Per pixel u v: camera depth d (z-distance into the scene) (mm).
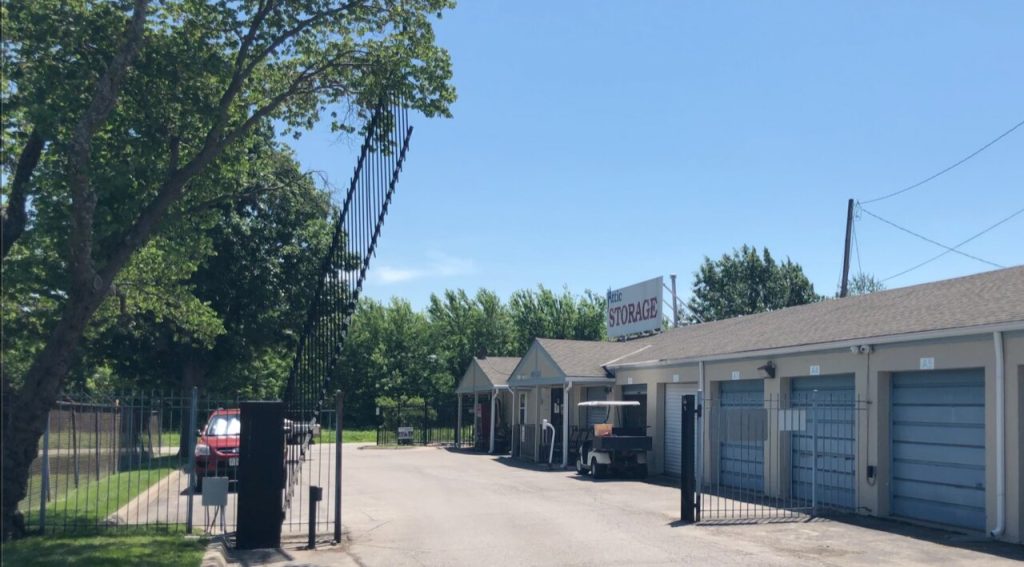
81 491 17594
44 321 11945
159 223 12688
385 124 13523
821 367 17234
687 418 14828
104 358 26859
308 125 14719
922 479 14805
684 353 23125
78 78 10945
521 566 10891
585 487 20641
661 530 13773
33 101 10312
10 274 10867
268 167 17719
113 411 16938
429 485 21188
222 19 12641
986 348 13359
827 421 17266
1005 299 14508
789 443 18516
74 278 10539
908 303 17750
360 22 13648
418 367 59344
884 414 15602
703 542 12633
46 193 10781
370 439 49219
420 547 12273
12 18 10516
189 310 17125
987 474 13203
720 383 21469
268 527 12102
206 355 28172
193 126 12828
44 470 11758
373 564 11023
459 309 62125
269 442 12195
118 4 11672
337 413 12820
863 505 15711
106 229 11414
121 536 11594
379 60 13773
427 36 13773
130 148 12164
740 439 16172
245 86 14039
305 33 13531
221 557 10766
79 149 10055
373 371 58750
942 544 12586
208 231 25922
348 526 14258
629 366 25672
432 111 14031
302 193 26734
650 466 24250
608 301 35594
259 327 27828
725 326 25969
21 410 10656
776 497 18297
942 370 14508
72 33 11000
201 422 26094
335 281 13750
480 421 38812
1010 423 12859
